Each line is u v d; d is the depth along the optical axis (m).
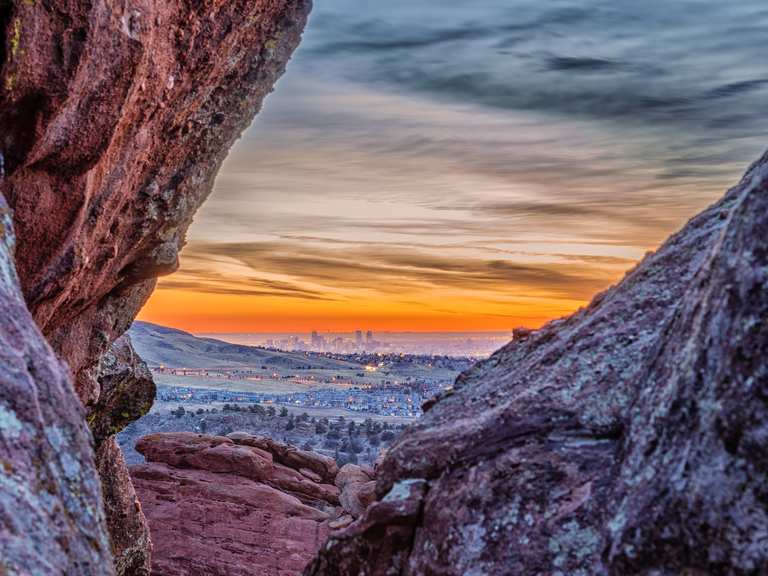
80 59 6.88
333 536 5.50
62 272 8.88
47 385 4.21
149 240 13.12
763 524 3.11
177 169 12.31
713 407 3.44
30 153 7.28
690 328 4.07
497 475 4.82
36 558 3.25
